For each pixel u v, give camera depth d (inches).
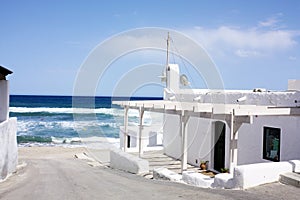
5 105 412.5
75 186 323.0
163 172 418.9
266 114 380.5
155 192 287.0
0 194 279.9
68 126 1600.6
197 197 263.7
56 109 2438.5
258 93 459.8
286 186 295.6
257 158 459.2
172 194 277.1
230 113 394.9
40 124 1658.5
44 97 3993.6
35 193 283.9
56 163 604.7
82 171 472.7
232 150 393.7
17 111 2235.5
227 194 274.2
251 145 471.8
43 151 924.6
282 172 315.9
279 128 422.0
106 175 424.5
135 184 337.4
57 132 1444.4
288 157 406.9
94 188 310.5
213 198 259.9
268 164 312.3
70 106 2778.1
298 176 303.7
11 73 416.8
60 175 418.3
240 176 295.7
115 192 288.2
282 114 383.9
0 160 366.3
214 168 545.3
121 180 371.2
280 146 419.8
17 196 270.8
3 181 361.1
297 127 395.9
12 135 429.1
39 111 2247.8
